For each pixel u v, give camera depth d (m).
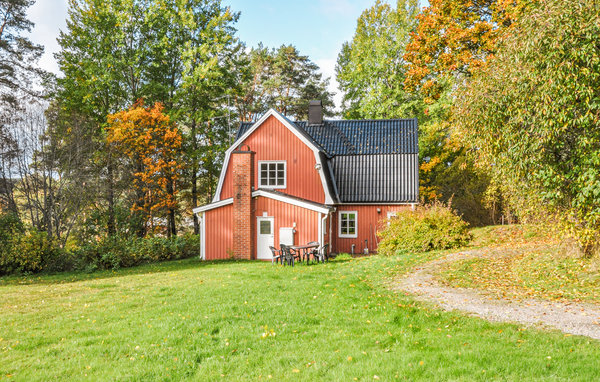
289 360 6.17
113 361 6.44
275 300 10.00
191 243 25.55
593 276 10.38
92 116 32.31
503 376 5.21
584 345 6.25
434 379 5.18
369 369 5.58
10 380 5.86
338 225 24.75
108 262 20.36
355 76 40.12
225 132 37.78
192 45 34.59
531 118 9.75
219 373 5.83
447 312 8.54
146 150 29.56
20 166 27.25
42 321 9.12
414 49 25.19
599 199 9.02
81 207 28.11
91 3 32.72
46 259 20.22
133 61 32.00
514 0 19.42
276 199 20.89
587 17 8.55
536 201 11.23
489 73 11.22
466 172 32.94
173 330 7.82
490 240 20.12
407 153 25.12
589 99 8.75
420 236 18.05
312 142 23.61
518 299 9.40
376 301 9.64
